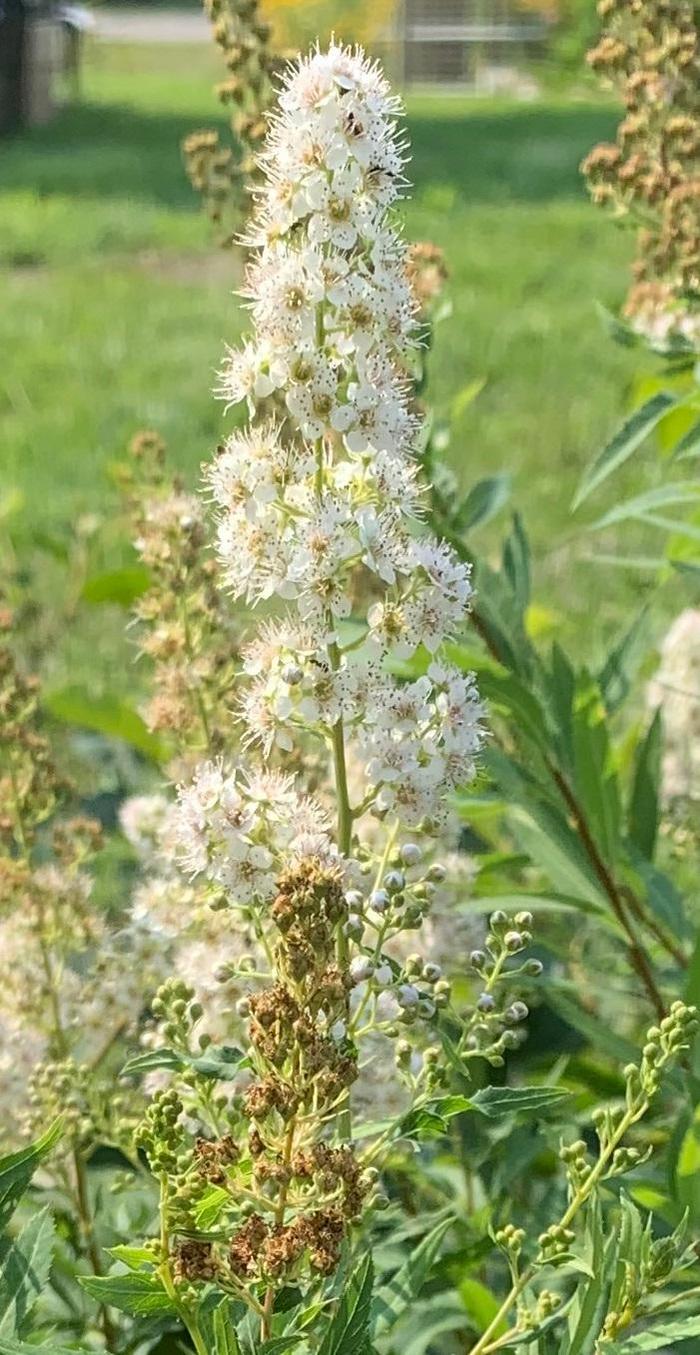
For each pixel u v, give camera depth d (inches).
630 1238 20.0
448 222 150.3
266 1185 19.0
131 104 253.8
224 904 19.8
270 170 19.1
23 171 186.7
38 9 230.7
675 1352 23.3
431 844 24.6
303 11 253.3
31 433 89.4
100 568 55.6
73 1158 24.6
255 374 19.1
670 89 27.1
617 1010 31.0
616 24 27.7
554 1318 20.3
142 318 118.3
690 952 27.7
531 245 139.3
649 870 27.5
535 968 20.4
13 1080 24.5
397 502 19.3
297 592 19.2
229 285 130.0
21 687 25.9
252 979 21.9
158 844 25.8
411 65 282.7
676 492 25.8
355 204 18.9
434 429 27.6
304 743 26.0
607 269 129.0
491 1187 26.1
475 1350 20.4
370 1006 21.3
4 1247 19.7
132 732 31.0
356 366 19.1
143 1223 24.8
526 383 96.0
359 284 18.8
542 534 67.4
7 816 26.0
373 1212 21.6
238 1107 19.9
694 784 33.5
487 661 25.1
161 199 165.9
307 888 17.9
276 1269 17.8
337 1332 18.3
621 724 40.3
